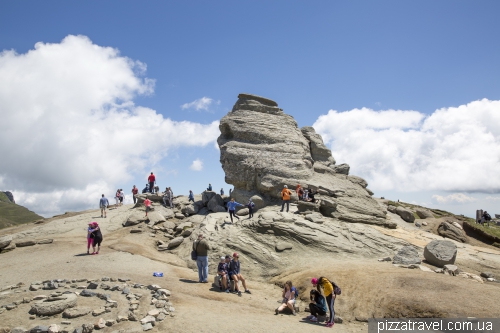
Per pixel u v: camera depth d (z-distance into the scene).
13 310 12.06
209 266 24.27
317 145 44.00
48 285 14.84
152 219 34.16
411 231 32.91
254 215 31.80
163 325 11.51
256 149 38.00
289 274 21.92
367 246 25.66
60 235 31.22
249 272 23.36
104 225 34.12
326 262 22.83
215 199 37.91
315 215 29.17
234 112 41.34
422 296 15.34
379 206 35.12
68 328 10.69
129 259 23.25
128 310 12.41
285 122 41.44
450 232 35.03
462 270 22.95
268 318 14.23
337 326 14.20
